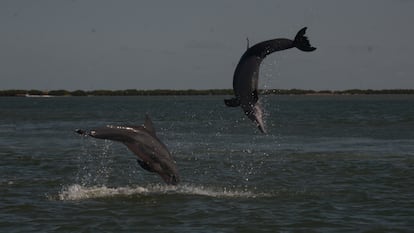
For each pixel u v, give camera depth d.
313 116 83.56
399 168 28.48
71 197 20.94
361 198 20.91
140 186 23.67
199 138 46.97
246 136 48.88
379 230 16.55
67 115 91.19
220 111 114.81
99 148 39.03
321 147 39.38
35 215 18.19
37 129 57.84
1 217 17.92
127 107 139.12
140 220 17.58
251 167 29.42
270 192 22.20
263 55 14.98
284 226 16.95
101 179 25.59
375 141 43.88
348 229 16.66
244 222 17.34
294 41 14.47
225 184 24.17
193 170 28.50
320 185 23.81
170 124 67.25
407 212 18.69
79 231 16.39
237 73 15.11
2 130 56.28
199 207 19.30
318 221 17.48
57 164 30.28
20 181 24.48
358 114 89.88
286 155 34.69
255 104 14.94
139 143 19.19
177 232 16.28
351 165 29.84
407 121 69.62
